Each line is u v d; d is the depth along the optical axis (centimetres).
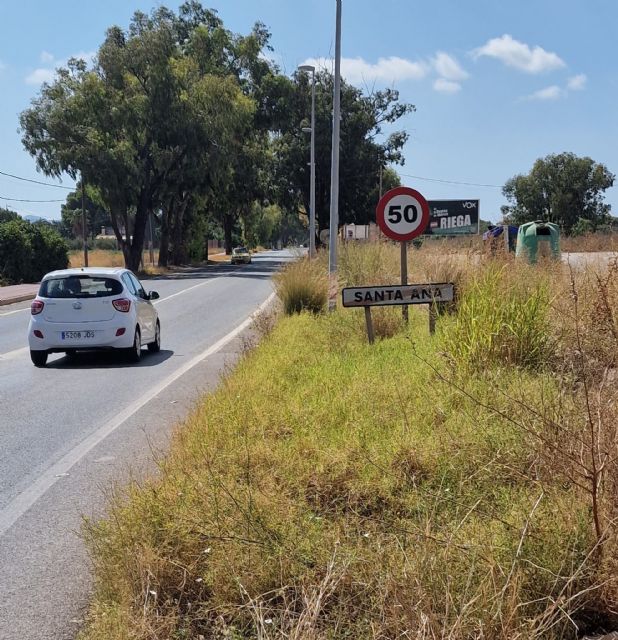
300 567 352
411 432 532
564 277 823
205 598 355
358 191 6525
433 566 320
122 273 1359
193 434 594
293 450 525
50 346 1279
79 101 4472
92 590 400
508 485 433
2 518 531
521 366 692
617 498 360
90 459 677
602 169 6194
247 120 5056
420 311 1258
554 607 294
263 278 4178
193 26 6034
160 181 4869
